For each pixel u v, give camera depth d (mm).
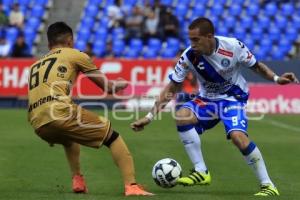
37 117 20719
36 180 25406
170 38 67938
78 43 69375
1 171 27719
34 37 71062
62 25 21781
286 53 70062
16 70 58625
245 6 76438
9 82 58625
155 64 57625
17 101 59312
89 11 74438
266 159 32812
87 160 31141
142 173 27734
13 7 72188
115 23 71188
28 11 75062
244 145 21609
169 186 22438
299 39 72125
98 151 34250
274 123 51625
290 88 57875
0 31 69438
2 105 59219
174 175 22281
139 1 76188
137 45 67812
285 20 74062
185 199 20438
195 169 22656
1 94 58625
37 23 72688
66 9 75250
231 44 21703
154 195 21094
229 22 73250
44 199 20406
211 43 21375
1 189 23078
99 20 73312
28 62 58625
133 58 61031
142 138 40875
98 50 68312
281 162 31734
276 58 69375
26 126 46625
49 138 21109
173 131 44906
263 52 69750
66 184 24438
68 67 20922
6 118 51375
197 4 76188
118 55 67688
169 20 68000
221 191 23016
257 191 23078
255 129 47750
